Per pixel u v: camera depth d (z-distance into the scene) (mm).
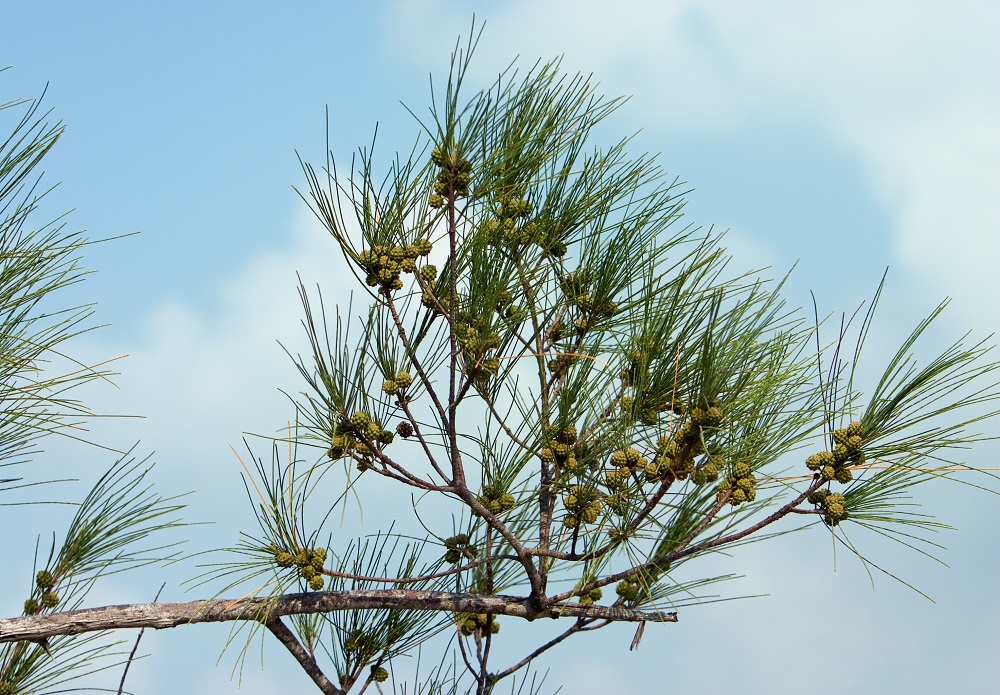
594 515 2064
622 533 2047
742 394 2039
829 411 2025
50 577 2098
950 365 2014
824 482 2018
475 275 2068
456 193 2062
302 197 2043
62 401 2016
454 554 2164
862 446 2027
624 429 2047
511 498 2100
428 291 2059
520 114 2100
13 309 2002
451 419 2057
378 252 2051
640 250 2131
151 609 2066
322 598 2102
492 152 2076
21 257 1996
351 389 2047
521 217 2141
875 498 2018
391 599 2113
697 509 2045
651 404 2055
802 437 2041
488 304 2066
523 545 2111
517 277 2105
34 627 2037
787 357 2057
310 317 2037
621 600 2141
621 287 2139
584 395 2066
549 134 2119
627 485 2049
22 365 1999
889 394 2023
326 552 2084
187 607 2074
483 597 2129
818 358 2041
